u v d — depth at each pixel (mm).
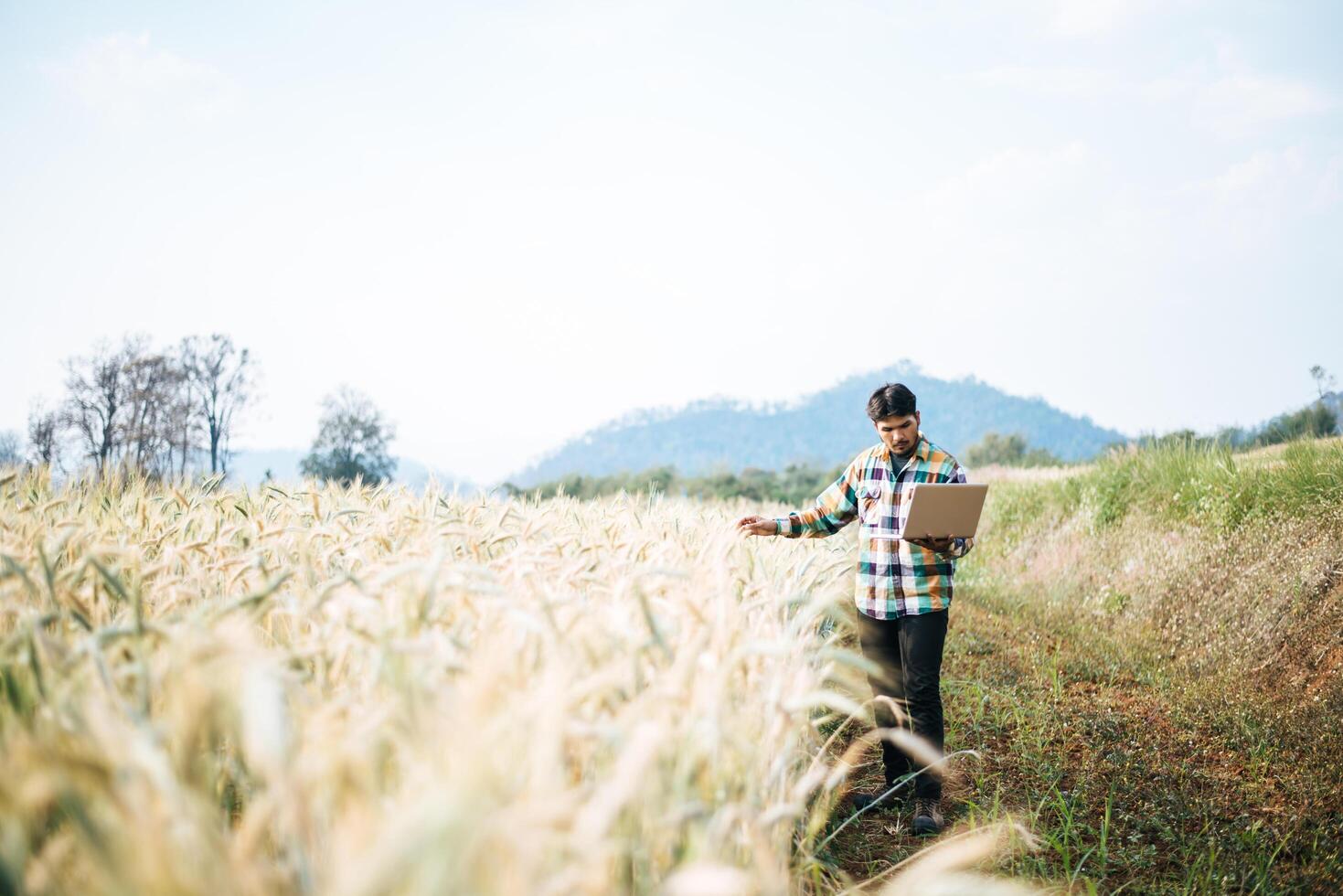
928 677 3969
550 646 2029
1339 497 8039
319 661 2234
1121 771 4516
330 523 3936
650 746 1478
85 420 38156
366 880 1113
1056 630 8297
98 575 2682
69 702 1829
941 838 3691
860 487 4309
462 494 5488
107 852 1353
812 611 2959
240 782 1987
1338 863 3477
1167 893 3283
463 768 1354
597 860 1371
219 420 41312
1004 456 86562
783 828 2479
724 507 7809
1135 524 10383
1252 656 6586
